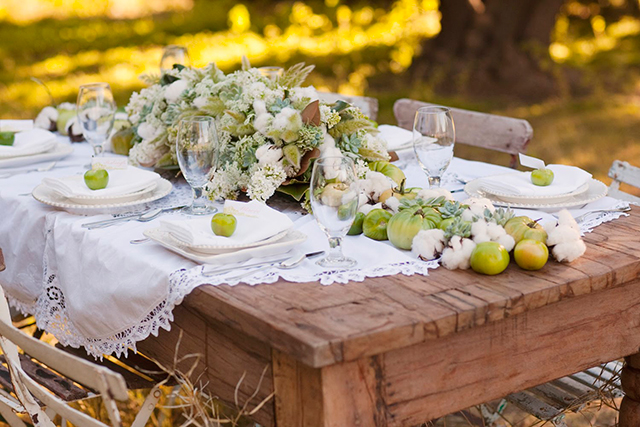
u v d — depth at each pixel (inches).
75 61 393.7
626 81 329.4
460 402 57.4
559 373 62.3
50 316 76.2
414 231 63.2
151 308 61.5
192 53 391.5
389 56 370.6
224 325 58.9
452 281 57.6
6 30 459.2
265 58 381.1
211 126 72.9
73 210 76.8
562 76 309.3
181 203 79.7
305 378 51.9
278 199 80.3
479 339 57.1
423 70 323.6
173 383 71.2
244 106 79.0
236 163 77.8
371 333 48.9
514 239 61.1
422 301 53.9
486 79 308.0
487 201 67.4
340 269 59.8
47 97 320.2
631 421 71.9
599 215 72.2
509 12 307.6
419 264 60.7
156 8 522.6
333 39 414.0
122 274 64.2
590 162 221.5
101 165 80.0
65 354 47.0
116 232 70.1
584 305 62.1
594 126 263.1
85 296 68.5
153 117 92.0
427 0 430.3
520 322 58.9
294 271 59.8
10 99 318.0
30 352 51.8
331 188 58.4
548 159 225.5
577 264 60.6
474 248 59.5
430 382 55.4
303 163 77.1
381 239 67.2
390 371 53.3
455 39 322.0
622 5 452.4
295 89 81.3
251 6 498.3
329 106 82.0
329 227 59.7
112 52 413.4
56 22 484.7
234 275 58.6
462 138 112.9
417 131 76.8
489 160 227.6
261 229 63.3
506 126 106.8
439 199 66.9
